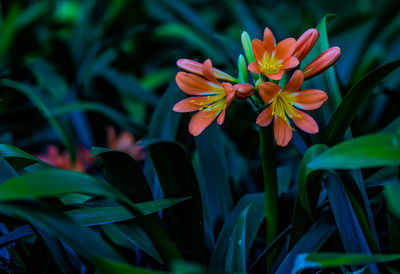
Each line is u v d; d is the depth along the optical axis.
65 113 1.70
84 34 2.22
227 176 1.19
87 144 1.68
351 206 1.03
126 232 1.04
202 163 1.20
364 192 1.02
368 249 1.01
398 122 1.09
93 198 1.09
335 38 2.04
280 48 0.99
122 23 2.38
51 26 2.52
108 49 2.14
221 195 1.18
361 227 1.00
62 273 1.01
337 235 1.06
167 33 2.14
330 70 1.10
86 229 0.92
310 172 0.98
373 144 0.93
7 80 1.57
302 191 0.97
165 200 1.03
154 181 1.17
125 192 1.06
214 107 1.03
